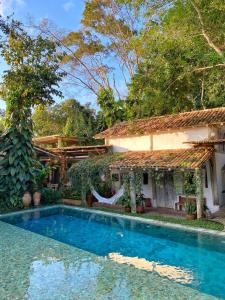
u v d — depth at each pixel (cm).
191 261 962
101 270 825
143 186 1997
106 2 3269
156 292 680
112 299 648
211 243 1132
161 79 1875
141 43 1809
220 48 1485
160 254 1043
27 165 1947
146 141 1991
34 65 1622
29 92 1697
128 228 1438
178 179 1805
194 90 2362
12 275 791
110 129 2353
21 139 1923
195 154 1567
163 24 1466
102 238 1279
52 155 2405
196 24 1418
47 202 2084
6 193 1875
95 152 2327
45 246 1066
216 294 720
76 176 2066
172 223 1417
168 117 2084
